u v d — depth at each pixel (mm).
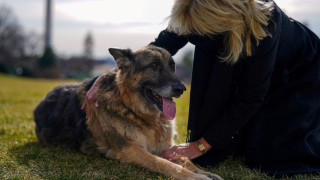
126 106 4234
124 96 4250
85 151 4551
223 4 3201
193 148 3971
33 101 11250
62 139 4840
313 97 3850
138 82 4277
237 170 3857
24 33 64562
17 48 63844
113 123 4199
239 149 4340
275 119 3875
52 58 56375
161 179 3369
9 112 8102
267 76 3463
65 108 4895
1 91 15992
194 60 4129
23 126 6176
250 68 3443
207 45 3809
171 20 3553
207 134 3898
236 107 3711
